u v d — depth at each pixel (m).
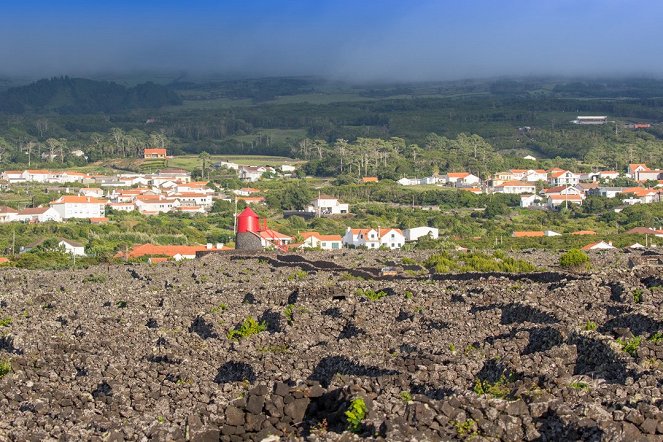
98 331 73.56
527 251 142.12
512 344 59.72
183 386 55.84
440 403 42.28
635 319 64.81
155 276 116.50
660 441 39.69
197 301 88.88
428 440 40.41
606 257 122.69
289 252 144.62
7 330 75.31
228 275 114.81
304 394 45.69
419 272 113.38
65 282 114.25
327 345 63.94
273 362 60.12
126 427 46.06
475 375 52.69
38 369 63.41
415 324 69.38
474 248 169.62
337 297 85.62
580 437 40.34
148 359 63.72
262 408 45.22
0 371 63.56
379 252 142.88
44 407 53.38
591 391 45.28
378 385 49.09
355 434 41.66
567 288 80.56
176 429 44.94
